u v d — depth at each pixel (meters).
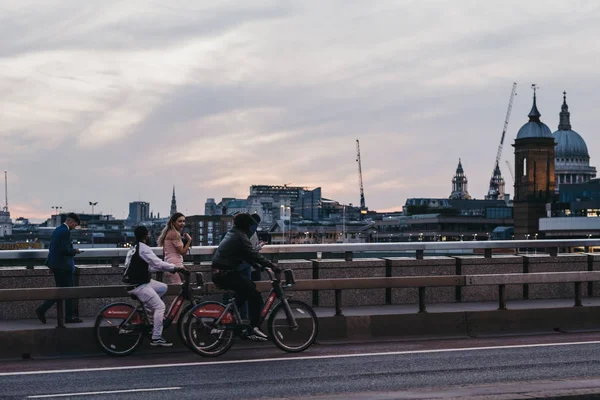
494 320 16.78
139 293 14.12
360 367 12.95
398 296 19.48
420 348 14.93
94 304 17.73
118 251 18.12
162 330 14.21
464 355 14.08
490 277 16.58
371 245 19.64
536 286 20.75
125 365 13.37
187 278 14.45
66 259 16.12
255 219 16.80
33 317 17.33
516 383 10.92
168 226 16.52
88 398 10.77
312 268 19.19
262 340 14.28
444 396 9.67
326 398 9.82
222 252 14.16
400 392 10.21
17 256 17.55
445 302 19.84
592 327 17.38
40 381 12.00
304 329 14.62
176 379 12.08
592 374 12.16
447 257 20.50
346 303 19.25
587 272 17.23
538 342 15.62
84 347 14.51
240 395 10.88
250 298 14.23
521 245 21.00
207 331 14.05
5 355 14.12
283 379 11.99
